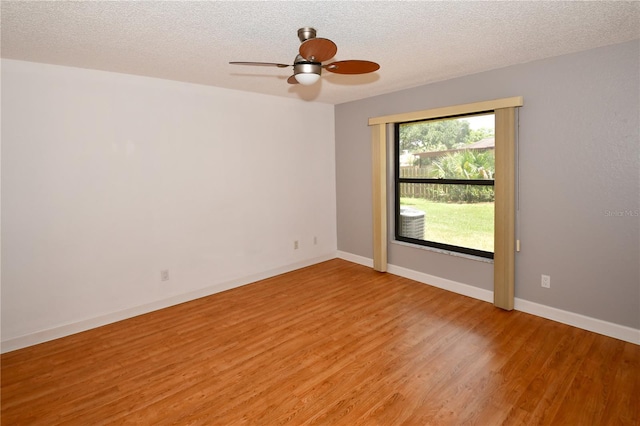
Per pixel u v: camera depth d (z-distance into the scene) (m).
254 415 2.03
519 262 3.29
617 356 2.51
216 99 3.87
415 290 3.93
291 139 4.60
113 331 3.13
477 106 3.35
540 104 3.01
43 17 1.99
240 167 4.13
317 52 1.97
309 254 4.96
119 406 2.14
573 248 2.94
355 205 4.94
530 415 1.97
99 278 3.23
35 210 2.88
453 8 1.96
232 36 2.34
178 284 3.73
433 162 4.08
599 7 1.98
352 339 2.88
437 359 2.55
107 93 3.17
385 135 4.30
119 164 3.28
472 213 3.76
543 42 2.56
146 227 3.47
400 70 3.26
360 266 4.88
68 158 3.01
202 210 3.85
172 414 2.06
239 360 2.62
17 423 2.01
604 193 2.75
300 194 4.77
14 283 2.83
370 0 1.84
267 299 3.78
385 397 2.15
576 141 2.85
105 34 2.26
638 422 1.89
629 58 2.55
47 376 2.46
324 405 2.10
